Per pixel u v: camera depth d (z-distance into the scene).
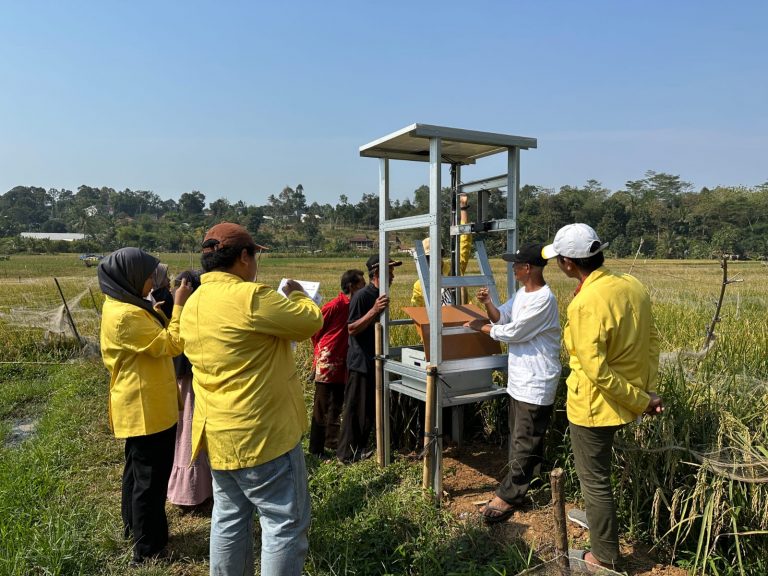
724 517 2.96
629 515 3.42
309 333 2.70
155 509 3.45
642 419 3.46
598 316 2.73
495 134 3.87
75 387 7.54
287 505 2.59
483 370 4.04
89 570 3.33
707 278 20.20
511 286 4.25
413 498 3.80
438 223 3.67
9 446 5.88
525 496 3.71
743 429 3.12
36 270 43.81
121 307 3.27
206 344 2.62
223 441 2.58
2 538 3.45
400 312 9.73
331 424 5.18
